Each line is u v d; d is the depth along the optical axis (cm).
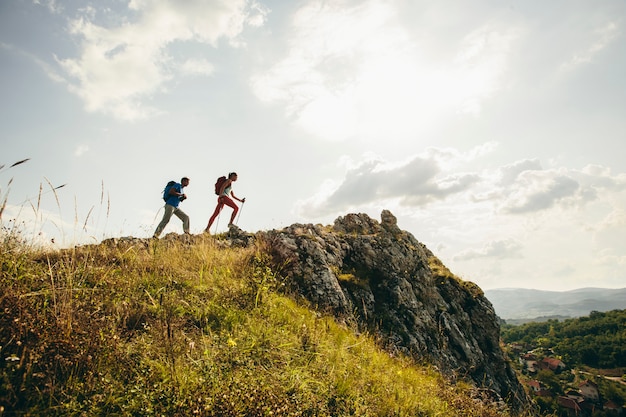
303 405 457
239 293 755
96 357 404
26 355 362
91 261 706
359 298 1248
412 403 626
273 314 723
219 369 463
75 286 553
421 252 1773
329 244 1400
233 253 1055
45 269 571
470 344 1438
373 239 1546
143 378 394
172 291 682
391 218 1897
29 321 391
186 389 398
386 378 683
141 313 552
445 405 693
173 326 538
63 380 369
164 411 360
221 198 1386
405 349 1135
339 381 569
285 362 552
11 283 455
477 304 1631
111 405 356
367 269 1429
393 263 1473
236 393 411
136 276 710
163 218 1216
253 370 495
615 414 5931
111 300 573
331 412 491
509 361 1563
